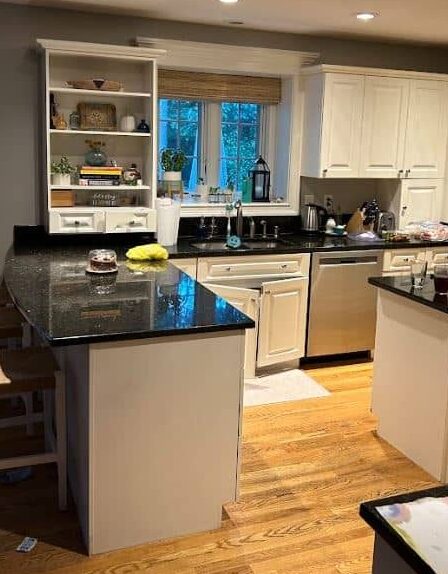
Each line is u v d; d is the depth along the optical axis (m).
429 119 5.26
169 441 2.62
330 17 4.31
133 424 2.54
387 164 5.18
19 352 2.97
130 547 2.63
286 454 3.46
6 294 3.90
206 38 4.71
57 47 4.09
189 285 3.34
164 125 5.06
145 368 2.51
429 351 3.20
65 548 2.61
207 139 5.20
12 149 4.38
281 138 5.31
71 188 4.36
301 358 4.94
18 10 4.22
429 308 3.16
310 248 4.69
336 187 5.46
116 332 2.43
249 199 5.29
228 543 2.68
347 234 5.25
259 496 3.04
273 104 5.29
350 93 4.94
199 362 2.60
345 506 2.97
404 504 1.21
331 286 4.81
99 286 3.25
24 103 4.35
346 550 2.64
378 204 5.57
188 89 4.91
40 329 2.46
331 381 4.58
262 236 5.12
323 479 3.21
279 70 5.01
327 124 4.91
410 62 5.39
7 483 3.06
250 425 3.81
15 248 4.34
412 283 3.46
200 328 2.54
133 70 4.60
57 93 4.43
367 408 4.10
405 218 5.37
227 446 2.73
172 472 2.65
